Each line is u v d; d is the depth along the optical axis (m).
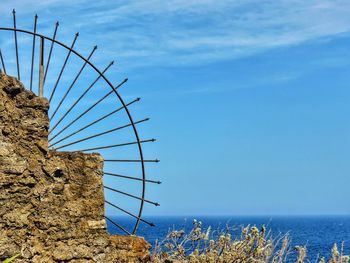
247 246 12.66
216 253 12.70
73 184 9.98
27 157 9.42
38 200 9.50
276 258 12.79
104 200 10.27
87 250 9.94
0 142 9.09
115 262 10.28
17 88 9.34
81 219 9.96
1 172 9.08
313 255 25.66
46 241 9.51
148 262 10.71
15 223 9.17
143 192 11.55
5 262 8.45
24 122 9.44
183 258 12.64
